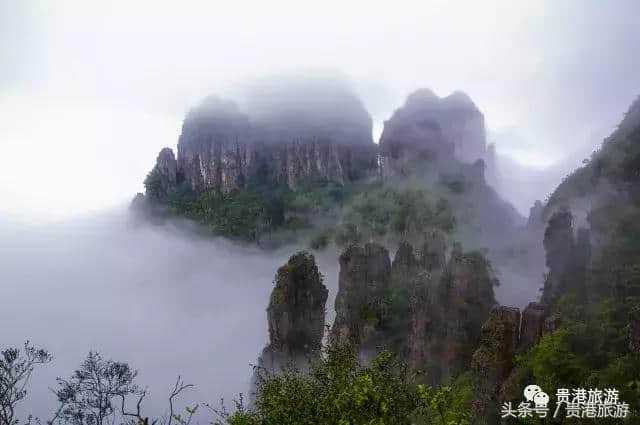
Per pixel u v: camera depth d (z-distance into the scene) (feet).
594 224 147.84
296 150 538.47
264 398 63.87
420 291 149.18
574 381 91.91
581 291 124.36
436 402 53.06
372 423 48.75
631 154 166.09
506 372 108.58
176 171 570.05
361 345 171.22
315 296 175.42
